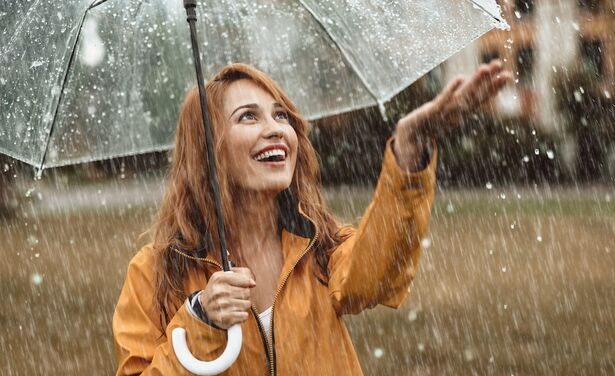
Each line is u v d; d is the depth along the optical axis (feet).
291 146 7.77
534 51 71.10
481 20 8.05
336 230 8.11
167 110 8.82
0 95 8.45
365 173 65.62
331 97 8.66
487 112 64.18
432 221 43.04
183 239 7.68
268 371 7.31
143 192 67.62
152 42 8.71
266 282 7.79
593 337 19.31
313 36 8.65
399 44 8.23
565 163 64.23
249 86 7.82
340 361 7.56
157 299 7.50
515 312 22.16
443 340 19.67
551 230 37.88
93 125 8.67
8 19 8.36
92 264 33.40
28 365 19.11
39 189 64.18
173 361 6.69
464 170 63.98
